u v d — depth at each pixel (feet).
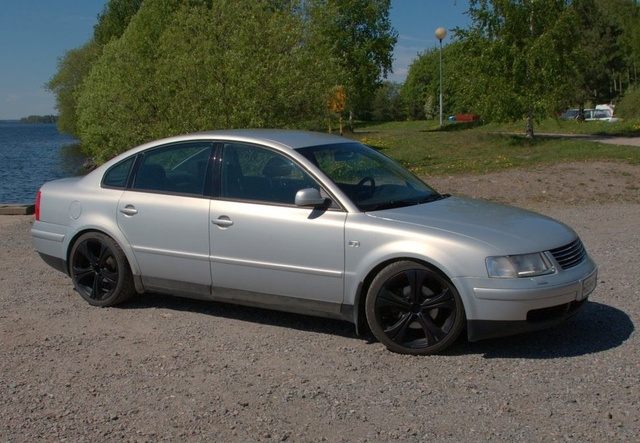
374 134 115.24
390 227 17.89
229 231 19.81
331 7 71.36
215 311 21.95
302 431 13.61
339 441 13.17
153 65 57.98
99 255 22.25
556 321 17.56
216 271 20.22
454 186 56.03
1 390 15.87
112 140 59.52
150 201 21.26
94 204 22.25
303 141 20.75
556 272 17.38
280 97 54.95
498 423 13.80
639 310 21.16
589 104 204.95
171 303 22.89
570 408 14.42
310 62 58.85
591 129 118.83
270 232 19.21
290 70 56.18
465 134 105.29
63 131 222.28
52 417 14.42
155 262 21.22
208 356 17.89
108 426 13.97
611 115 174.19
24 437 13.53
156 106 57.41
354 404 14.84
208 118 54.08
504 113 91.09
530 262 17.11
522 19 90.68
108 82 68.85
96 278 22.38
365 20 141.18
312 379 16.26
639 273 25.81
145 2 115.34
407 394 15.31
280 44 57.72
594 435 13.20
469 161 74.18
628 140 94.27
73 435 13.60
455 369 16.76
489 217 18.69
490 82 91.71
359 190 19.27
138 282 21.77
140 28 110.83
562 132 117.80
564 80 90.53
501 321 16.94
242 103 54.34
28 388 15.96
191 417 14.32
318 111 58.90
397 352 17.90
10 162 169.58
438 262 17.19
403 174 21.44
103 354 18.15
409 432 13.47
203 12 58.65
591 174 57.52
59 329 20.29
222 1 57.52
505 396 15.10
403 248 17.53
